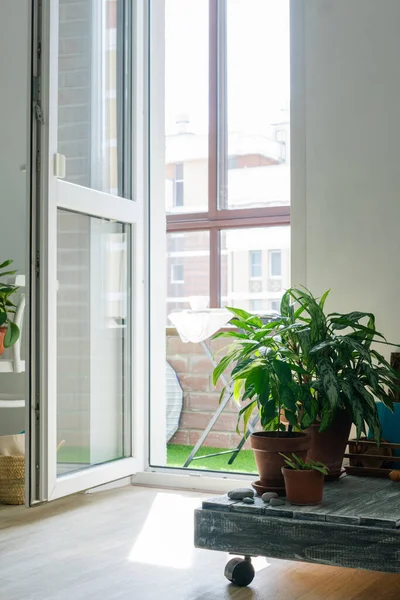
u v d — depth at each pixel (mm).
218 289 5215
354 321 2711
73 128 3342
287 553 2176
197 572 2406
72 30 3328
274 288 5047
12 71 4277
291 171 3350
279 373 2422
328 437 2617
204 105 5266
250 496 2355
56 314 3236
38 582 2303
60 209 3266
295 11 3355
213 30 5234
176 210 5355
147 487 3672
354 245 3230
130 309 3756
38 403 3100
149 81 3877
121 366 3703
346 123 3256
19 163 4242
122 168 3711
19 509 3246
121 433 3703
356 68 3244
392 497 2357
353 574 2416
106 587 2262
